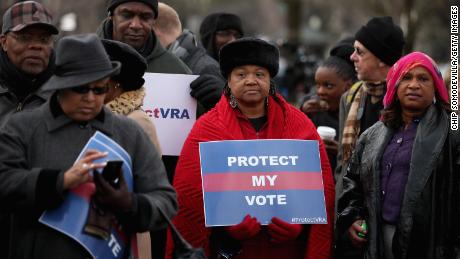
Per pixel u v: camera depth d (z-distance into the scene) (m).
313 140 5.84
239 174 5.66
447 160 5.55
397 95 5.77
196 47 7.63
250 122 5.90
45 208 4.61
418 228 5.55
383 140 5.80
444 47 27.39
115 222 4.73
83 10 19.03
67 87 4.61
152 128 5.73
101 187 4.54
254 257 5.73
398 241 5.61
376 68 7.06
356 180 6.01
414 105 5.66
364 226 5.84
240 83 5.79
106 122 4.86
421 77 5.65
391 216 5.66
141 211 4.70
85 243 4.62
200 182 5.75
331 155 7.38
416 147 5.59
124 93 5.75
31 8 5.66
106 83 4.79
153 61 6.88
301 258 5.84
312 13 55.06
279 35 46.09
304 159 5.75
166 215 4.85
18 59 5.69
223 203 5.60
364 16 31.80
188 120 6.68
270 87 5.96
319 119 8.17
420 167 5.55
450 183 5.54
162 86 6.67
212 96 6.58
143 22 6.80
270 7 57.06
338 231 5.98
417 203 5.53
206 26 8.95
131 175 4.83
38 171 4.56
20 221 4.73
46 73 5.77
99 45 4.73
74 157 4.73
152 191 4.90
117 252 4.73
